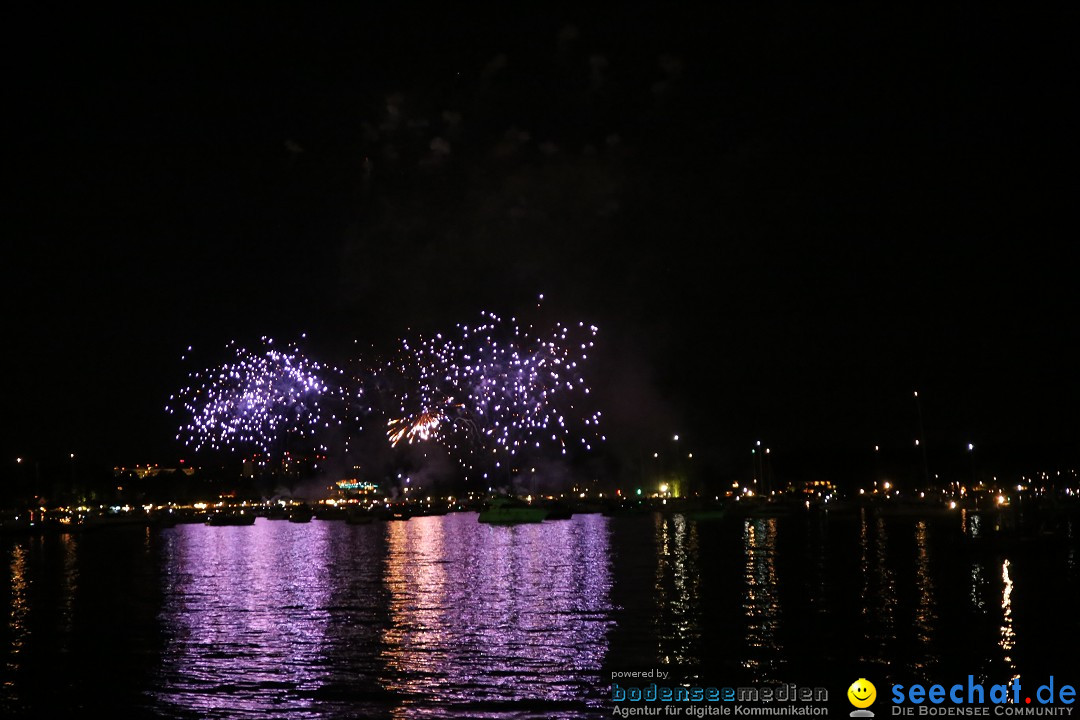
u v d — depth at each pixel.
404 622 36.38
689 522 120.19
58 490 170.00
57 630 35.78
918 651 29.48
